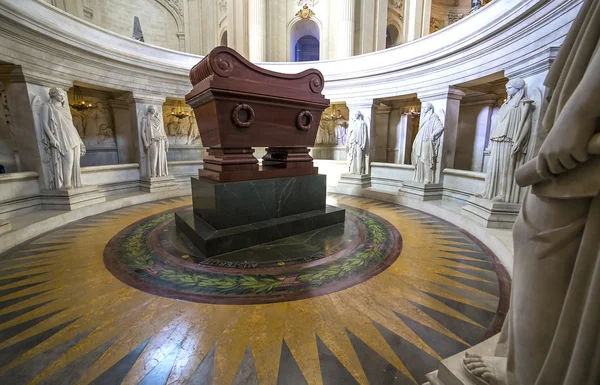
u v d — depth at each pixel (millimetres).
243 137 4016
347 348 2184
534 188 1217
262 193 4293
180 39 16828
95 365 1998
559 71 1293
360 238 4500
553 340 1084
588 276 993
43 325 2404
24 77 5113
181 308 2654
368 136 8414
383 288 3045
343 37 12094
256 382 1883
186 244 4141
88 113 8094
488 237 4359
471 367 1484
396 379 1915
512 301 1329
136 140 7742
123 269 3402
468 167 8383
